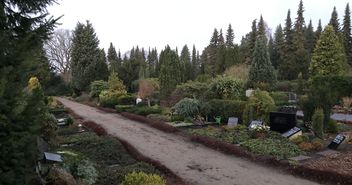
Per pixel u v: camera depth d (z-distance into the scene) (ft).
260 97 62.23
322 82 69.62
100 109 115.65
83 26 188.03
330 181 32.48
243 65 137.28
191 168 38.40
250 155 42.63
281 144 45.32
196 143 52.85
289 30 184.55
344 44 186.60
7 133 17.51
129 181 24.50
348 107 91.76
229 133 54.39
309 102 58.08
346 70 145.38
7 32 19.12
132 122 79.51
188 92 91.15
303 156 40.86
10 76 17.81
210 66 201.98
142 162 37.91
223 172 36.76
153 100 113.60
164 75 108.68
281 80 173.58
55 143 44.70
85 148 45.34
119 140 51.70
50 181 23.65
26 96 19.08
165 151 47.21
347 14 190.60
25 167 18.76
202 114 75.15
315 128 52.31
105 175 30.27
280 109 65.00
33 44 20.38
